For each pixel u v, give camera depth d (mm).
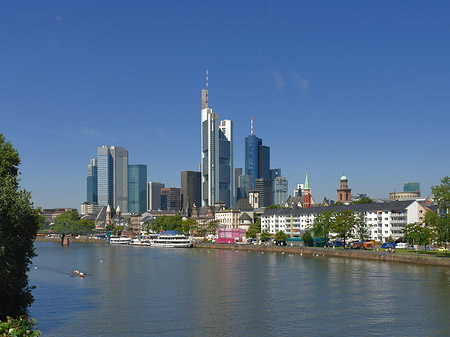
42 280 138125
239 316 87688
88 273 155125
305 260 191000
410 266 157250
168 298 105875
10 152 96500
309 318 85500
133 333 77188
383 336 74500
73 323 83438
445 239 159750
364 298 102062
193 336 75500
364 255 187875
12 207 76750
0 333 49906
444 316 85750
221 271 154875
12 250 76688
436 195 160000
